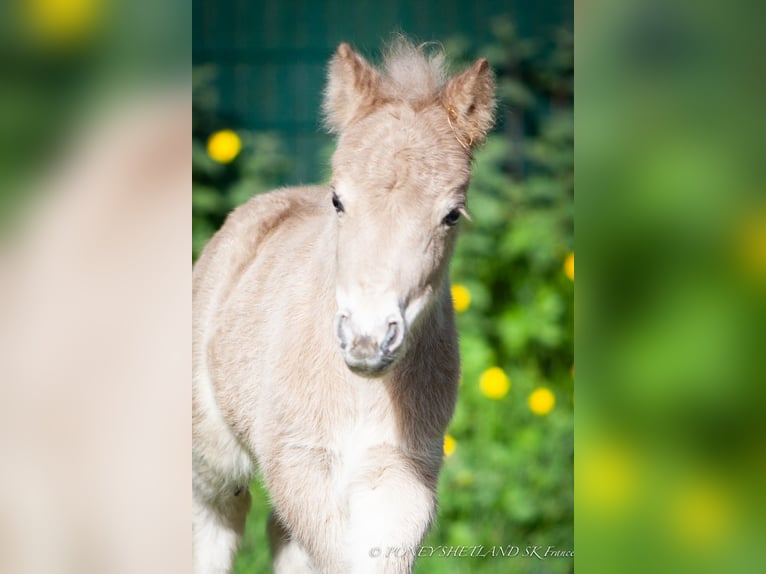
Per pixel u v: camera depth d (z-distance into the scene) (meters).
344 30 12.30
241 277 7.75
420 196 5.54
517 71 12.49
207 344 7.74
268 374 6.66
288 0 12.29
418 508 6.35
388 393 6.36
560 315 11.37
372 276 5.37
